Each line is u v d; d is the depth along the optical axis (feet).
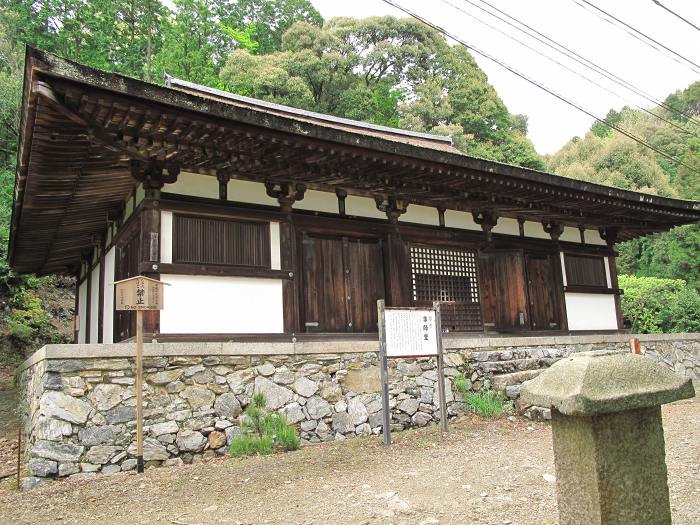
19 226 35.88
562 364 7.94
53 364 21.03
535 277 41.39
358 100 114.62
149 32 107.65
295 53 115.85
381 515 14.51
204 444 23.18
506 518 13.80
